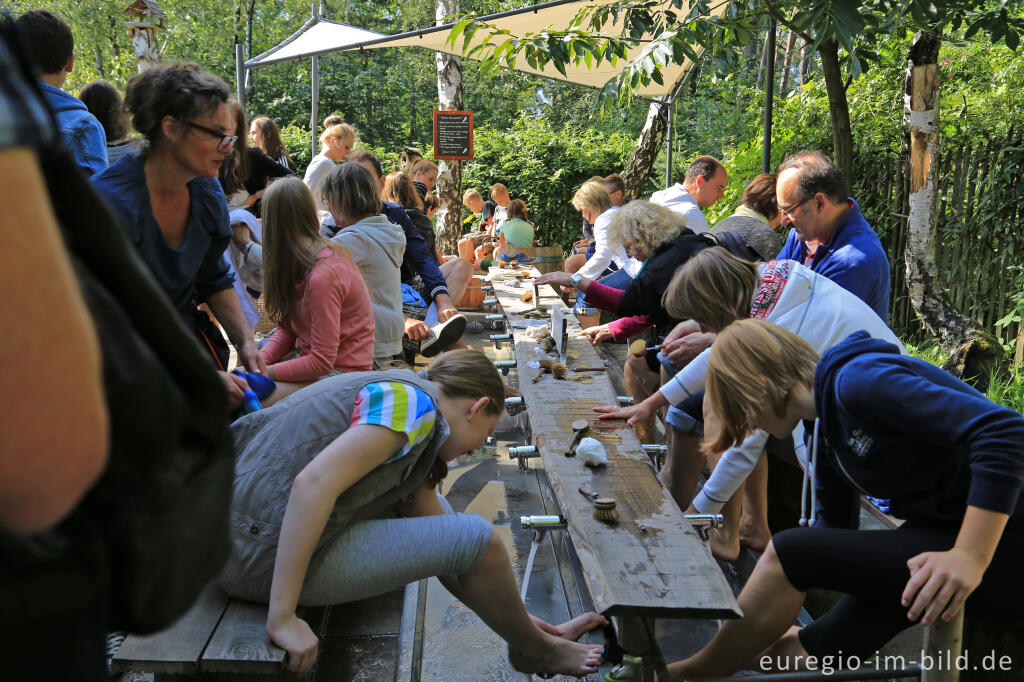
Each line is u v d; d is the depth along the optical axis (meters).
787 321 2.88
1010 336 7.69
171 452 0.86
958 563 1.78
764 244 4.16
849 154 6.76
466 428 2.29
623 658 2.00
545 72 9.16
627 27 5.68
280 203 3.31
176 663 1.89
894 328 8.52
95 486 0.81
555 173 14.61
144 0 10.02
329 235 4.59
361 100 31.36
